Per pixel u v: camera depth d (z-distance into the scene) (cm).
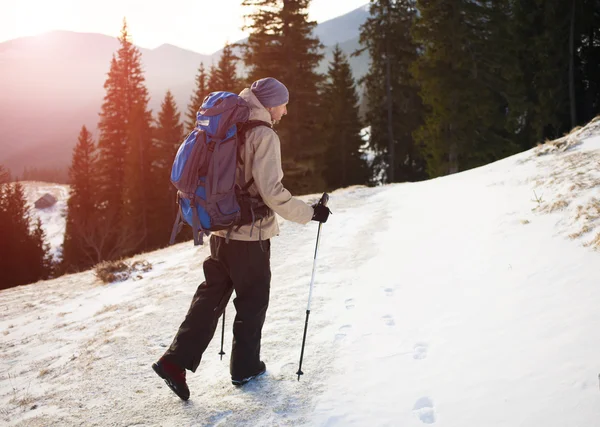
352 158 4450
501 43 2592
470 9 2423
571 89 2592
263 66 2825
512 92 2569
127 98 4912
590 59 2755
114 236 3572
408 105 3456
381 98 3572
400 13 3331
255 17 2812
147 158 4256
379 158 3856
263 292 294
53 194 8325
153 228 4084
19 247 3875
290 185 2836
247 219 275
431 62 2583
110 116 4909
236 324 294
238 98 277
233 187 268
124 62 4919
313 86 2859
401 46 3362
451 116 2478
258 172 271
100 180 4744
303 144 2817
